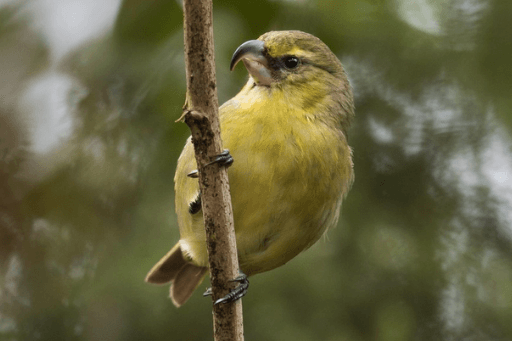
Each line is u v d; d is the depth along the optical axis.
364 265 10.11
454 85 9.55
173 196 9.92
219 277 6.27
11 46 9.73
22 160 9.51
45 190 9.54
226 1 9.35
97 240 9.75
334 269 10.20
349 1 9.52
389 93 9.91
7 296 9.73
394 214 10.03
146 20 9.27
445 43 9.55
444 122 9.71
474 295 9.66
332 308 10.11
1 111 9.56
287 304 10.20
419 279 9.84
